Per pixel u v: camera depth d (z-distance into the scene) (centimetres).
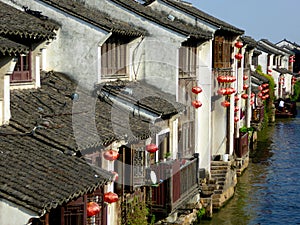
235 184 3378
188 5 3312
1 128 1502
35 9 2178
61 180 1330
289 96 9150
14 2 2166
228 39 3400
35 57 1919
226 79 3142
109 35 2162
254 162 4212
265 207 2972
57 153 1473
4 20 1766
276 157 4409
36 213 1153
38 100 1800
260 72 6656
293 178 3656
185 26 2725
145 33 2511
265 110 6209
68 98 1947
